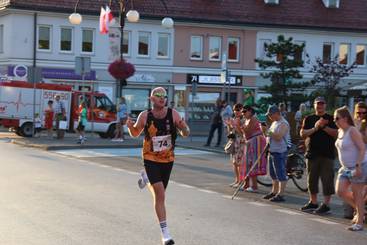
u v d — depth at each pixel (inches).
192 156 850.1
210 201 454.3
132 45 1631.4
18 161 692.7
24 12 1521.9
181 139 1228.5
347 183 364.2
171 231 338.6
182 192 498.0
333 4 1860.2
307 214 411.5
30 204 406.9
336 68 1435.8
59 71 1562.5
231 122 545.3
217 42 1716.3
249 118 514.0
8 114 1137.4
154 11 1644.9
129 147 957.2
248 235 334.3
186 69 1680.6
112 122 1193.4
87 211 388.8
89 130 1182.9
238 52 1731.1
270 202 460.4
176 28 1667.1
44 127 1163.3
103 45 1599.4
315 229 358.6
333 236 339.3
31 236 313.6
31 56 1539.1
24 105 1147.3
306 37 1793.8
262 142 511.5
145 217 374.6
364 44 1851.6
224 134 1106.1
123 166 686.5
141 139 1122.7
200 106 1700.3
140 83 1636.3
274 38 1760.6
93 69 1594.5
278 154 465.4
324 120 408.5
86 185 511.5
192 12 1685.5
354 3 1893.5
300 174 534.0
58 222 351.3
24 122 1148.5
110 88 1612.9
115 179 561.0
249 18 1736.0
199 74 1690.5
